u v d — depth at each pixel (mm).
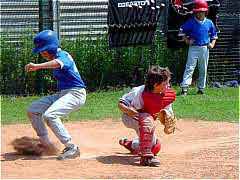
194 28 14914
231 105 13062
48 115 7711
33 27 15391
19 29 15234
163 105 7637
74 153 7777
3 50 14984
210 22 15195
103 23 16453
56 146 8320
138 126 7582
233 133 9719
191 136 9539
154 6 16438
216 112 12047
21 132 9883
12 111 12328
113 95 14953
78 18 16109
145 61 16578
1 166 7309
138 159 7746
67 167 7238
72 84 7922
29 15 15352
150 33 16531
